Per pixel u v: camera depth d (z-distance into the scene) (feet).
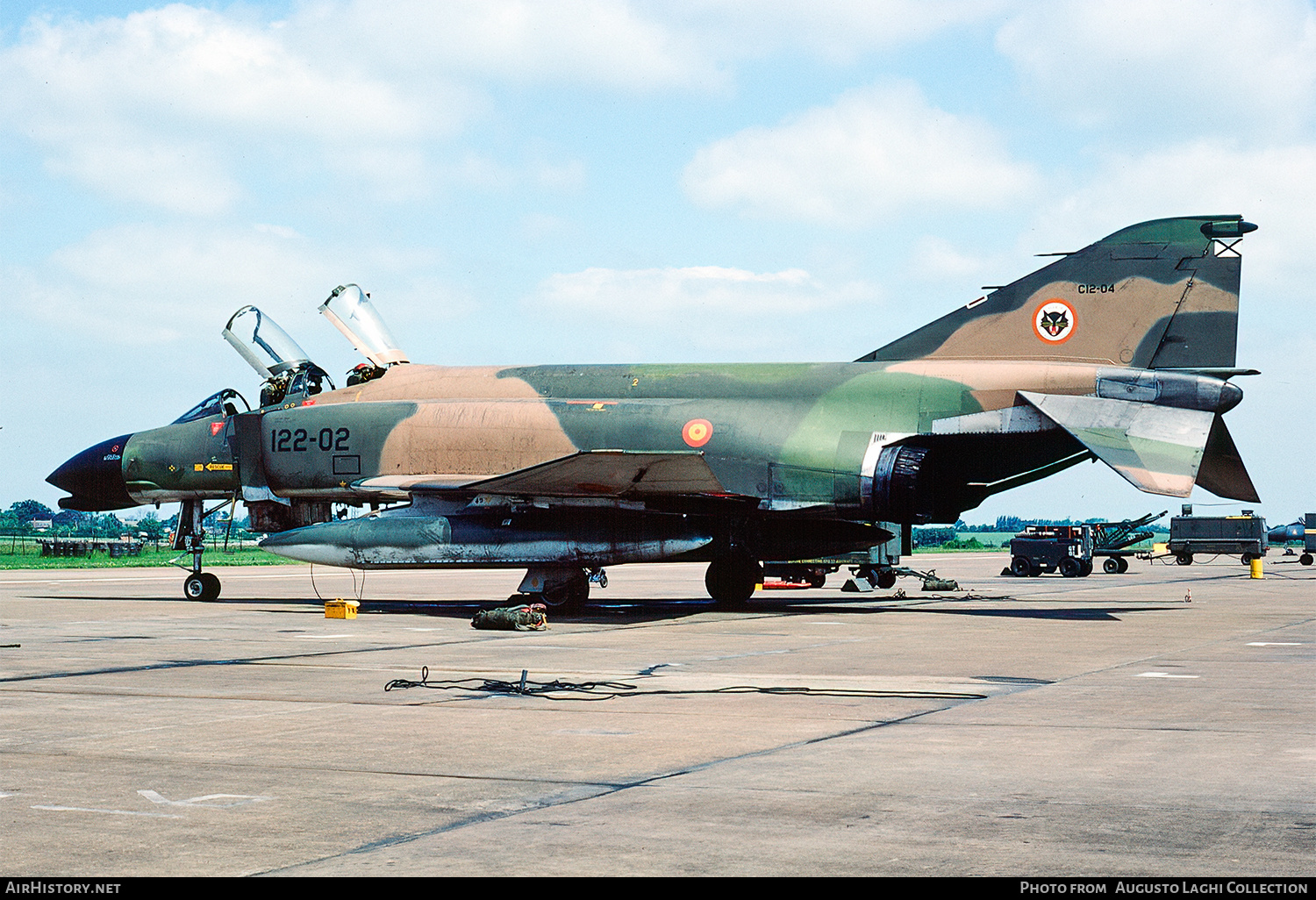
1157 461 57.00
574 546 61.41
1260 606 71.00
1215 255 61.62
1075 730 26.12
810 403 64.64
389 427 69.31
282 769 21.94
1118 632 52.03
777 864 15.76
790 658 41.50
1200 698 31.12
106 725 27.02
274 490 72.28
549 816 18.39
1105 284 63.05
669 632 53.01
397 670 37.78
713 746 24.21
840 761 22.67
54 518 539.29
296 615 63.67
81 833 17.38
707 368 67.62
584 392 68.08
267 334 76.38
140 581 111.14
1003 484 67.31
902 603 76.28
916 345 66.23
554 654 42.80
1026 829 17.53
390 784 20.67
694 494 61.26
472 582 111.86
